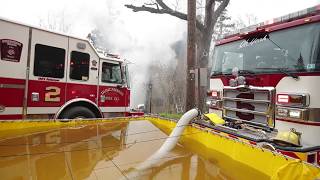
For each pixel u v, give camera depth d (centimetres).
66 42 698
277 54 396
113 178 211
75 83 712
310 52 350
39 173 217
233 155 255
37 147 287
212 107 524
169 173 220
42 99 652
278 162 204
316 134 337
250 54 445
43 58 658
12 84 608
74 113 694
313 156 317
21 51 622
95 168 231
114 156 263
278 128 376
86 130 376
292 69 368
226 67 502
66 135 343
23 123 354
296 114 349
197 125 345
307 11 367
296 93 359
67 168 229
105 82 773
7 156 256
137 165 238
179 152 277
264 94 401
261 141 338
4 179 205
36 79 644
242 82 436
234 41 489
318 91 339
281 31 397
